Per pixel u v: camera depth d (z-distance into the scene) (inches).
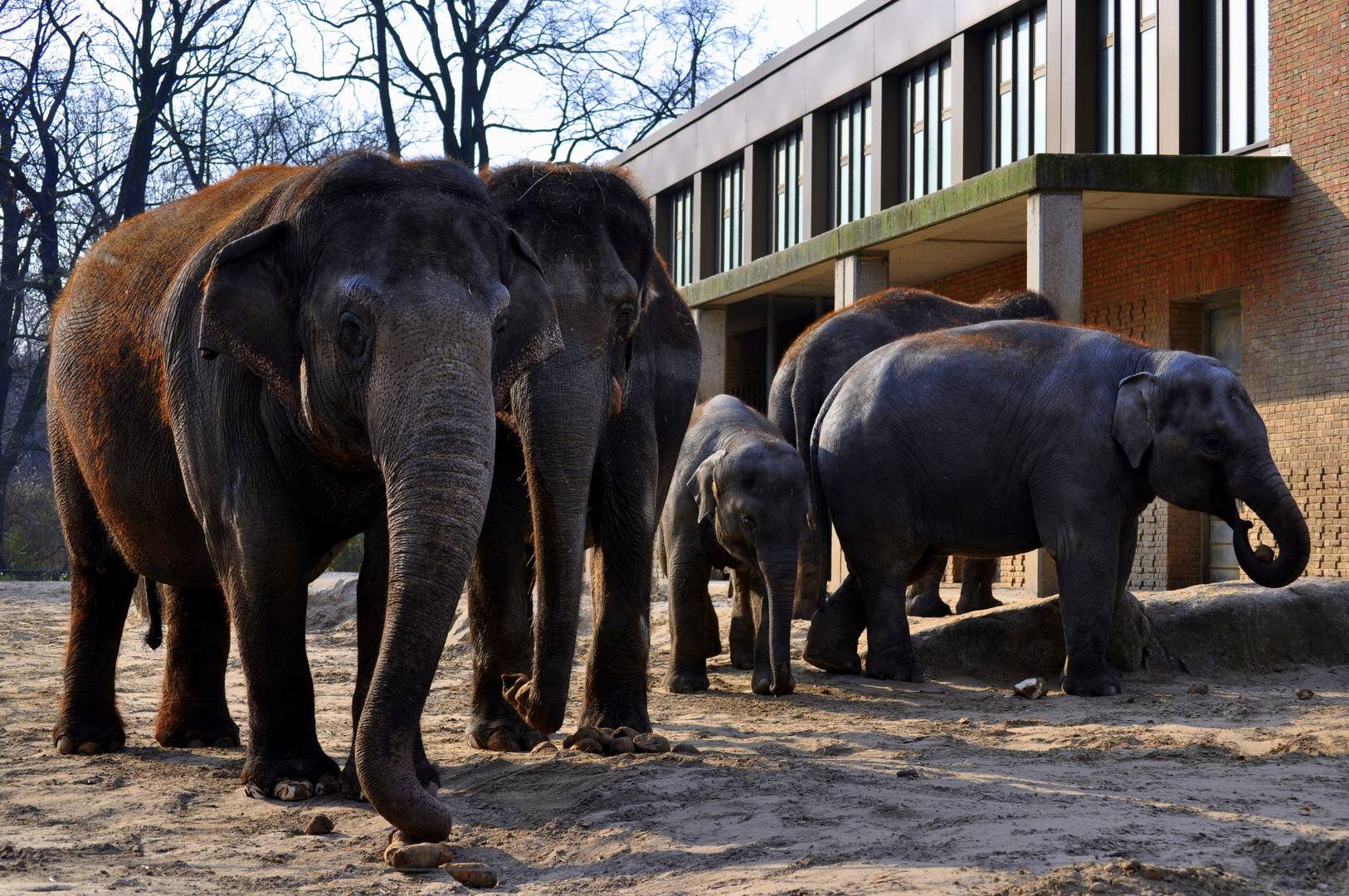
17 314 1278.3
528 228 219.0
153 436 223.6
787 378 481.7
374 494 196.9
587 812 180.5
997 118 783.1
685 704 310.3
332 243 172.1
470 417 155.4
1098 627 324.5
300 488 194.4
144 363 223.9
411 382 157.1
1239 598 367.9
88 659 250.2
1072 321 544.1
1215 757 216.2
